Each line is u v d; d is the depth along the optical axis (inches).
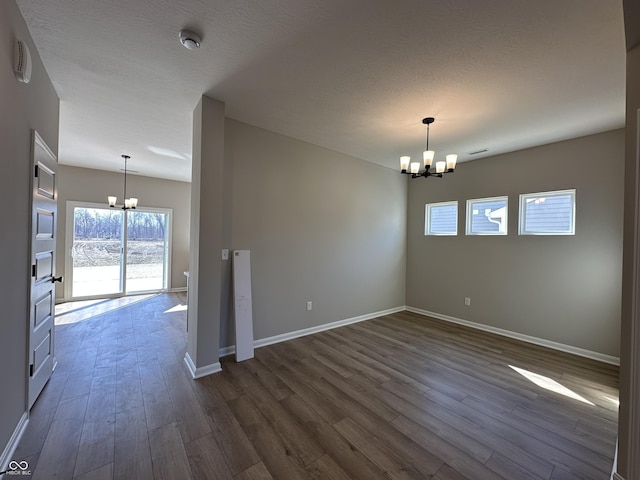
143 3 63.9
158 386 98.7
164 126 136.2
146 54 82.6
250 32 73.0
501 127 127.9
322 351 133.6
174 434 74.9
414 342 147.9
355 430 78.1
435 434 77.1
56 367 110.8
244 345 123.6
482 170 174.6
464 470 65.1
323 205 163.9
